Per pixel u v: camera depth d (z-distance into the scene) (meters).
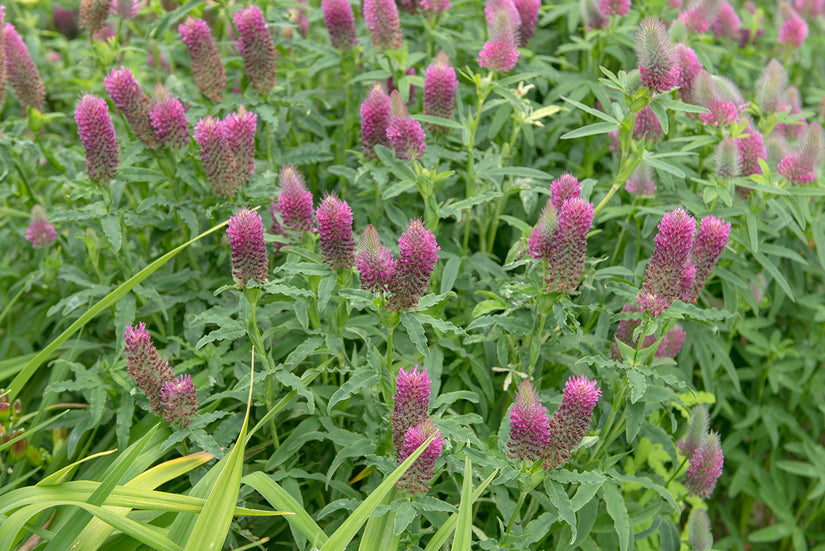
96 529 0.94
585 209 0.95
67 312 1.09
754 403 1.29
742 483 1.27
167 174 1.11
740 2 1.65
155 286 1.14
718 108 1.13
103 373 1.06
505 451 0.94
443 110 1.12
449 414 1.06
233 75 1.25
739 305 1.22
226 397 1.08
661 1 1.28
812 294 1.27
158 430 1.01
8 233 1.29
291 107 1.25
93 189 1.08
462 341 1.12
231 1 1.33
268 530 1.07
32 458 1.08
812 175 1.12
